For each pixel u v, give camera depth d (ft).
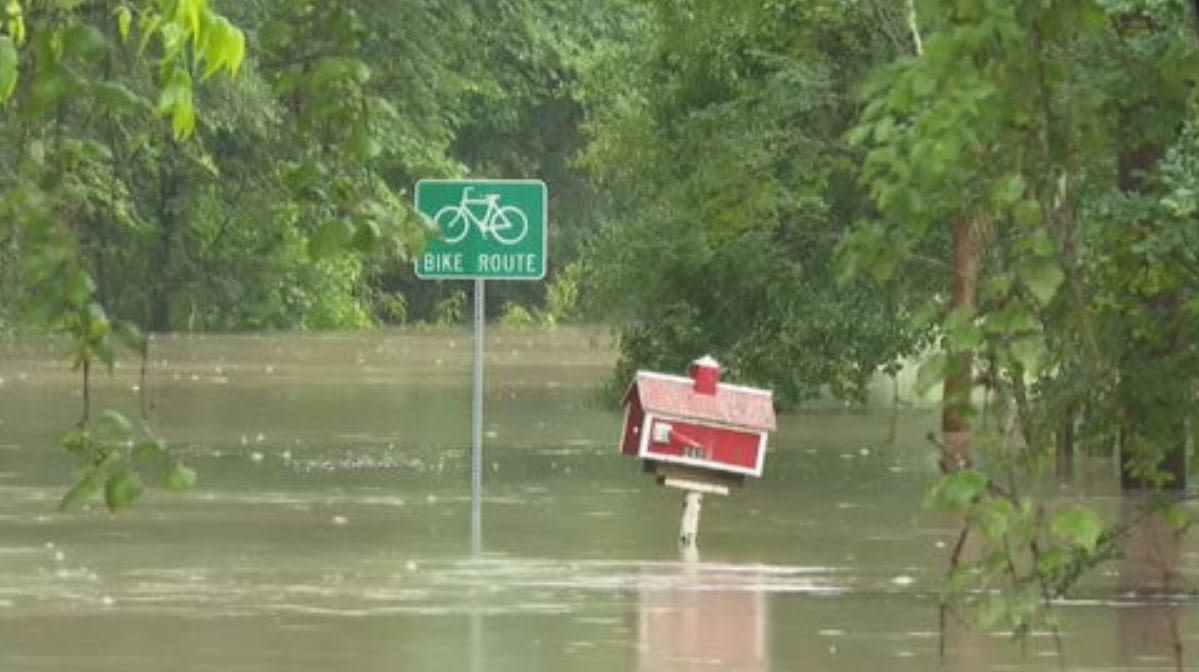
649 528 188.24
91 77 53.83
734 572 163.32
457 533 183.52
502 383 380.99
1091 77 61.62
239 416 302.45
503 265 186.19
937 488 52.70
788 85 255.09
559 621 140.26
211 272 554.87
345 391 357.82
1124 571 159.12
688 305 290.35
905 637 135.33
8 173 52.16
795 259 276.82
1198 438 67.77
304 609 144.15
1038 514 55.06
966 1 51.29
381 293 641.40
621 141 281.54
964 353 52.16
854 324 276.00
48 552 169.99
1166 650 130.41
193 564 164.14
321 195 53.21
